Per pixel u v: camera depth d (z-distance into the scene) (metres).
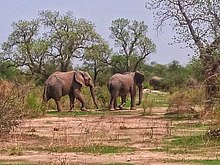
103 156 15.02
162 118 27.38
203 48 25.62
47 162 13.95
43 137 19.27
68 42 78.38
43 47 74.62
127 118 27.91
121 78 38.03
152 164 13.63
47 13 77.56
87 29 79.50
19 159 14.49
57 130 21.66
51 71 76.00
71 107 35.84
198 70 27.09
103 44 81.94
